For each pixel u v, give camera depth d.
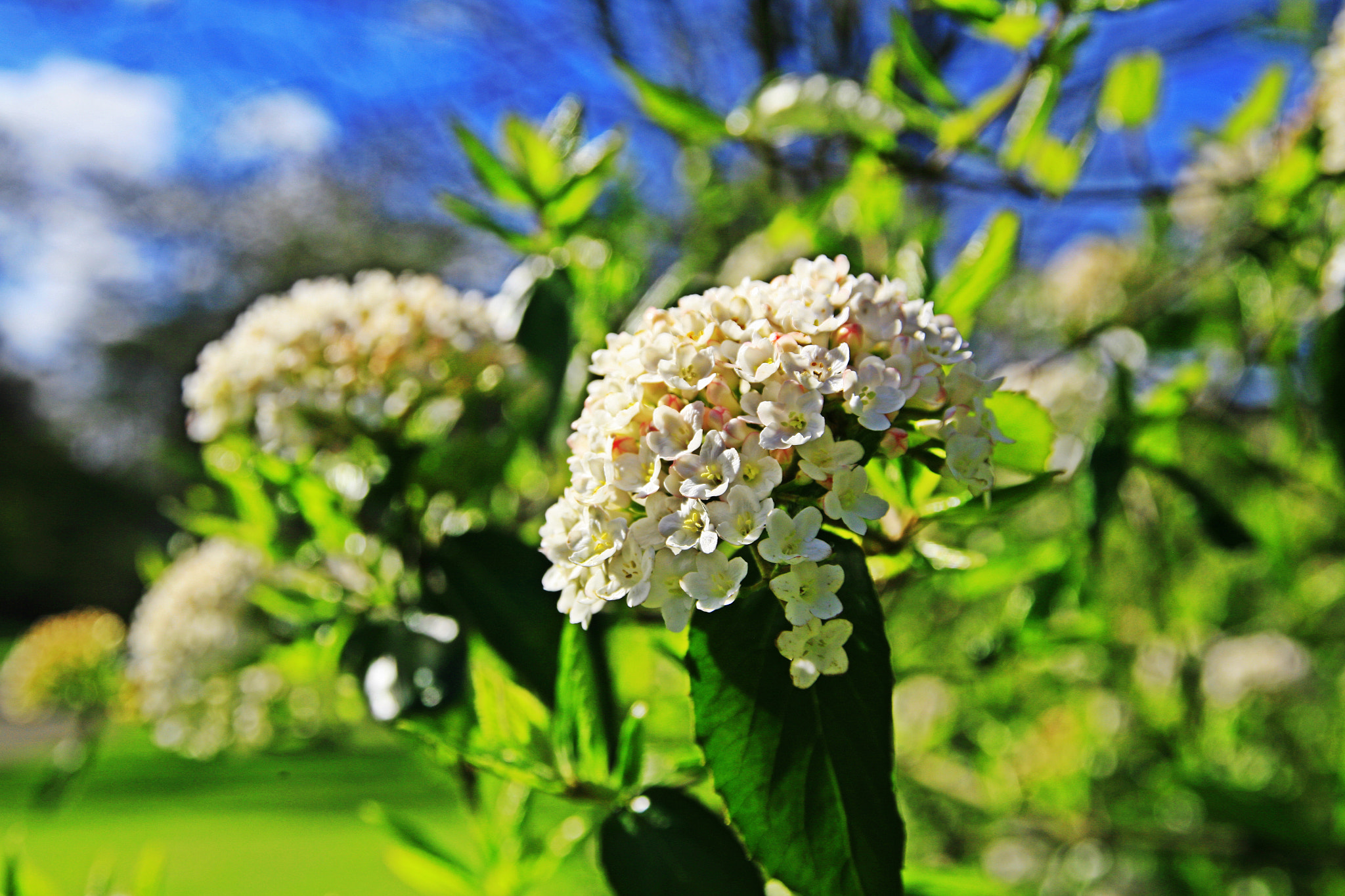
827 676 0.23
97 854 1.64
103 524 4.89
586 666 0.27
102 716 0.57
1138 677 0.61
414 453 0.35
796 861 0.22
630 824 0.26
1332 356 0.37
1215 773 0.58
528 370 0.37
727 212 0.55
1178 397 0.39
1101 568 0.46
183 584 0.46
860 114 0.39
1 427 5.04
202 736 0.46
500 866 0.31
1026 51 0.35
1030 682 0.59
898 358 0.24
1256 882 0.60
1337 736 0.65
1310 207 0.41
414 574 0.35
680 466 0.23
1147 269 0.57
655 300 0.38
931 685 0.62
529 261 0.40
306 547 0.37
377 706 0.31
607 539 0.23
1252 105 0.45
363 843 1.68
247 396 0.35
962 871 0.32
